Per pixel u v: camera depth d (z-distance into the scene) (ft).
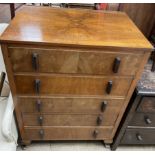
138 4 3.95
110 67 2.63
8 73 2.60
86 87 2.91
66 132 3.79
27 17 2.85
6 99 3.79
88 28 2.75
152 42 4.01
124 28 2.88
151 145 4.63
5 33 2.34
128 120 3.58
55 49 2.37
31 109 3.19
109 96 3.10
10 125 3.07
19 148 4.16
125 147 4.51
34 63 2.46
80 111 3.33
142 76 3.34
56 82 2.80
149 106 3.34
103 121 3.59
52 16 3.01
